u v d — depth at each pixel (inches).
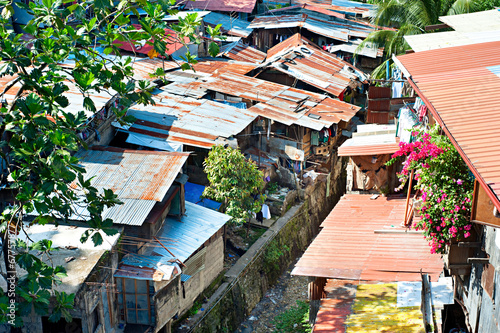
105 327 543.8
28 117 343.3
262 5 1706.4
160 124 918.4
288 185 1030.4
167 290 606.2
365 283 529.3
